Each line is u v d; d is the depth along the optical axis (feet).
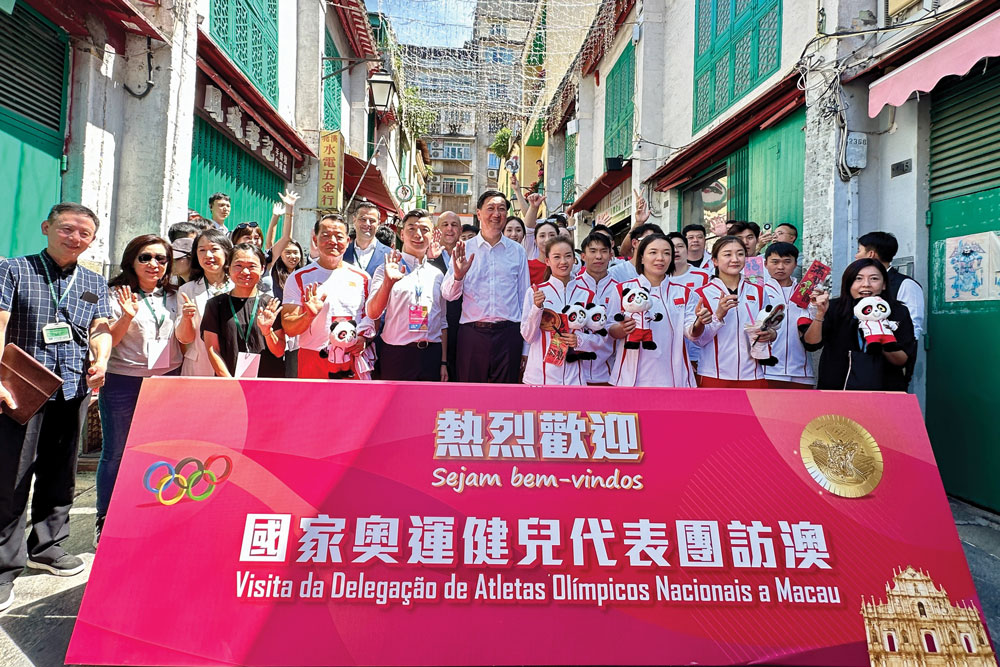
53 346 9.23
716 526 7.03
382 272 12.80
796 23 18.52
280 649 6.36
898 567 6.92
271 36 27.12
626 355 11.09
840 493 7.25
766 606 6.70
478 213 13.06
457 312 14.44
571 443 7.38
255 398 7.46
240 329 10.44
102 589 6.60
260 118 24.72
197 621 6.48
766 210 20.21
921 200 14.37
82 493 13.43
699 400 7.68
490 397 7.59
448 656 6.36
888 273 12.06
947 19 12.28
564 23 38.99
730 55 22.90
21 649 7.52
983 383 12.84
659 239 11.38
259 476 7.11
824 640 6.57
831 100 15.84
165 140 17.07
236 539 6.82
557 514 7.03
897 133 15.08
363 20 37.11
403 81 42.91
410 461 7.23
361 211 14.94
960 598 6.81
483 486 7.13
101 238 16.15
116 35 16.44
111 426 10.38
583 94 43.60
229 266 10.53
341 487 7.07
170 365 10.90
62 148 15.08
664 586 6.75
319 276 11.66
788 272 13.12
